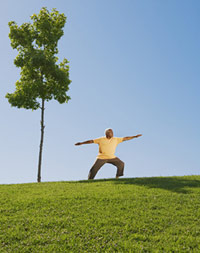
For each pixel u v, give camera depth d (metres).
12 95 17.66
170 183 11.78
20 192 10.74
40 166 17.03
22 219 7.66
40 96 18.08
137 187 10.98
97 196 9.59
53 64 17.81
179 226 7.19
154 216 7.76
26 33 18.20
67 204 8.85
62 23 18.91
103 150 14.38
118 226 7.17
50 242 6.47
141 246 6.14
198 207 8.52
